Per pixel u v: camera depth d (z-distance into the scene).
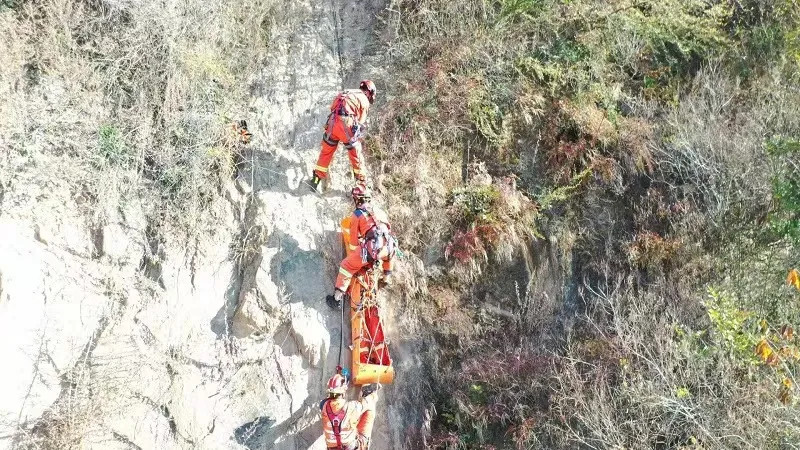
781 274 7.65
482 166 8.04
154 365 6.60
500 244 7.77
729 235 7.96
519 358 7.49
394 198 7.72
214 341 6.87
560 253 8.05
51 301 6.44
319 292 7.19
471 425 7.30
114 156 7.07
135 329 6.67
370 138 7.93
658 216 8.17
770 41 9.18
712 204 8.10
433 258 7.74
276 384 6.89
